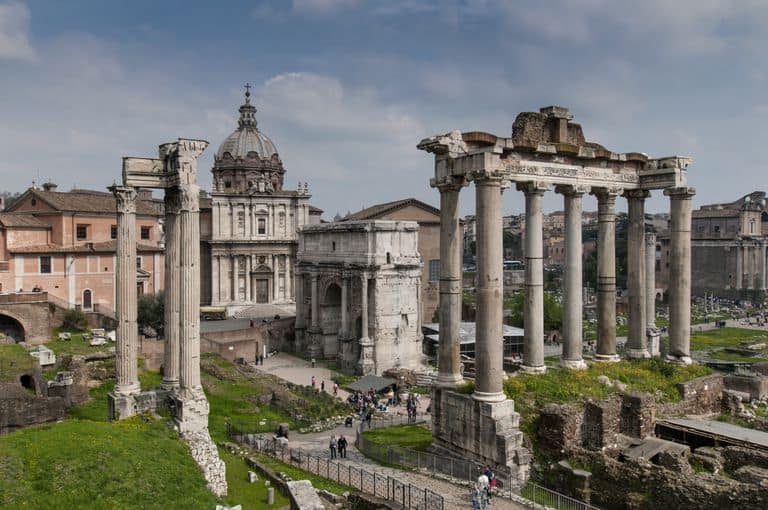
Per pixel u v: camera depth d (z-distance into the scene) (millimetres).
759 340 102938
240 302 104750
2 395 43656
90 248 79938
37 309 68188
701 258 166625
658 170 41281
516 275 178125
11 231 76250
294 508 26266
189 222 34781
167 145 36312
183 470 28484
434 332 100312
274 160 115312
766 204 186750
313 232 89438
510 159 35688
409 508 26625
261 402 57938
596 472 28266
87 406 49219
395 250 81125
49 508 22672
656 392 37000
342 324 83188
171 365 37250
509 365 61969
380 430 46219
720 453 30109
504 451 30406
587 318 124625
